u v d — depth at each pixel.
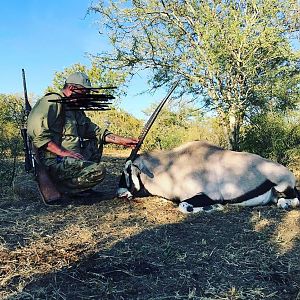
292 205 5.09
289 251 3.68
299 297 2.92
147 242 3.80
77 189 5.04
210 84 9.20
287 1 8.58
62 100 4.85
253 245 3.80
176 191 5.06
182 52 9.80
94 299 2.85
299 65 9.27
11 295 2.87
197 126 10.98
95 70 10.14
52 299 2.84
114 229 4.12
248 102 9.37
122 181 5.34
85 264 3.34
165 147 11.02
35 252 3.53
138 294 2.92
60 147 4.91
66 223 4.29
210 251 3.64
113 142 5.40
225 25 8.41
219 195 5.00
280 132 8.27
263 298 2.90
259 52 8.90
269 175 5.09
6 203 5.03
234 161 5.15
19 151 8.78
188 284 3.08
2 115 9.41
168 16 9.69
